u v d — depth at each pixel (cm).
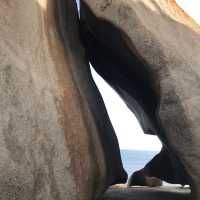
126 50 332
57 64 294
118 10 314
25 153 246
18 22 271
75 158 272
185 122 287
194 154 285
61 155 262
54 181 256
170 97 294
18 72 257
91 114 314
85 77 342
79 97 304
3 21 263
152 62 304
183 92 293
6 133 242
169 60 300
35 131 253
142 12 315
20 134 246
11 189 237
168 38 311
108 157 329
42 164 251
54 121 265
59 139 264
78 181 271
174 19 331
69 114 279
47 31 301
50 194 252
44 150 254
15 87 253
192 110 288
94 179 291
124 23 311
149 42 304
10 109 247
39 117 258
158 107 305
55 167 258
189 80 297
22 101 253
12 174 238
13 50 261
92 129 304
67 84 294
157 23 317
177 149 294
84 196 279
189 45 321
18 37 268
